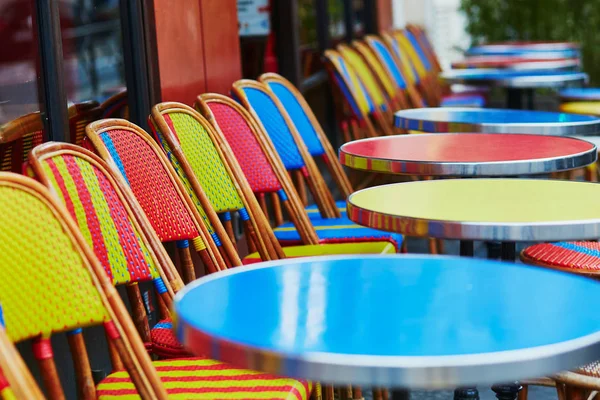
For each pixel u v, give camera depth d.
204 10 4.90
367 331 1.81
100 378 3.59
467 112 5.20
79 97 3.80
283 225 4.66
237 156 4.14
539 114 5.02
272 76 4.94
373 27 10.61
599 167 7.21
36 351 2.30
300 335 1.79
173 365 2.77
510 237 2.55
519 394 3.54
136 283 2.89
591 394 3.08
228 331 1.81
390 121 7.46
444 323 1.85
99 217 2.67
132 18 4.20
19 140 3.37
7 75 3.29
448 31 13.53
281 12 7.12
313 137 5.03
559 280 2.14
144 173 3.09
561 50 10.22
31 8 3.45
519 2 11.73
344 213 4.86
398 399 2.45
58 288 2.30
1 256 2.24
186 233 3.15
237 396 2.50
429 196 3.04
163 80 4.33
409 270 2.25
